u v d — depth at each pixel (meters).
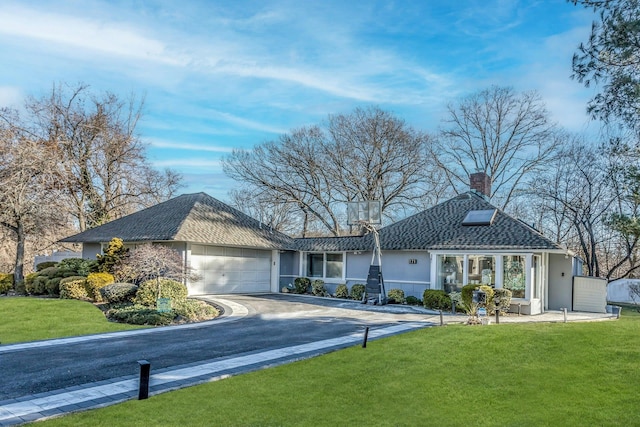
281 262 27.16
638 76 10.46
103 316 15.45
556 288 21.19
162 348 10.65
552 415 6.32
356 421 6.20
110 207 35.09
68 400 6.79
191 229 22.05
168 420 6.04
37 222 26.09
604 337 10.68
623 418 6.12
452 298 18.12
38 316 15.23
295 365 8.97
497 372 8.37
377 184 36.62
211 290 22.95
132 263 18.69
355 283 24.09
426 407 6.74
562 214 32.94
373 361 9.25
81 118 32.62
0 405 6.55
